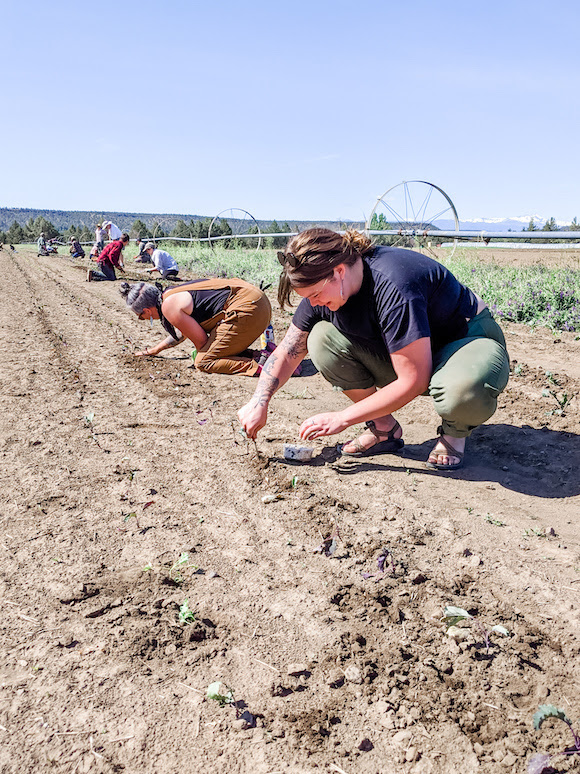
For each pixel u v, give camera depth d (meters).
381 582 2.05
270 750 1.41
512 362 5.25
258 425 2.97
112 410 4.05
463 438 2.98
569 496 2.71
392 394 2.55
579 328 6.80
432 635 1.79
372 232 11.48
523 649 1.72
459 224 11.02
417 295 2.46
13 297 10.75
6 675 1.65
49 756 1.39
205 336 5.08
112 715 1.51
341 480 2.88
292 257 2.29
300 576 2.10
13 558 2.22
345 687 1.60
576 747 1.37
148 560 2.21
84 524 2.47
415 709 1.52
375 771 1.36
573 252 13.98
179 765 1.38
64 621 1.87
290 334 3.01
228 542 2.33
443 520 2.47
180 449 3.31
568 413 3.74
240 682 1.62
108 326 7.58
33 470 3.01
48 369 5.25
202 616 1.89
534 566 2.14
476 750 1.40
